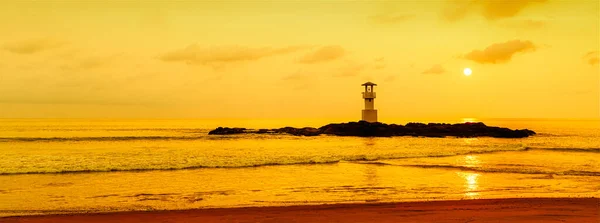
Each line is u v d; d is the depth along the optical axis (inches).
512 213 509.4
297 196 655.8
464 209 533.6
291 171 946.7
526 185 758.5
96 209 559.8
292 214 510.9
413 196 654.5
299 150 1585.9
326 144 1950.1
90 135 2682.1
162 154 1392.7
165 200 624.4
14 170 931.3
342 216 497.7
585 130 3944.4
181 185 758.5
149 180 814.5
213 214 513.0
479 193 681.0
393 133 2583.7
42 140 2144.4
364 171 948.6
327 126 2856.8
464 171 949.8
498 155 1381.6
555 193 679.1
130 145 1873.8
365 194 671.8
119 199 633.0
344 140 2255.2
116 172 923.4
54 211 547.5
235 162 1107.9
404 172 932.6
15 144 1881.2
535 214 504.4
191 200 625.0
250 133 2856.8
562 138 2568.9
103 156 1306.6
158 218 494.3
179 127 4532.5
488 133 2682.1
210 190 709.3
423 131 2625.5
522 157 1311.5
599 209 535.8
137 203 602.2
